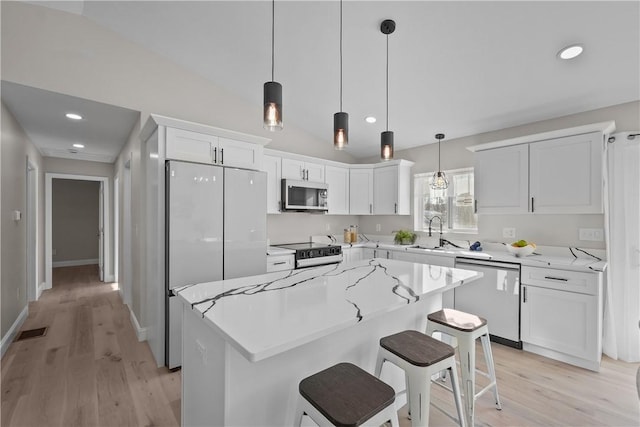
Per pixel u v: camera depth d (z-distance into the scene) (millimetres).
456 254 3297
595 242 2865
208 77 3400
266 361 1324
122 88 2840
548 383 2281
